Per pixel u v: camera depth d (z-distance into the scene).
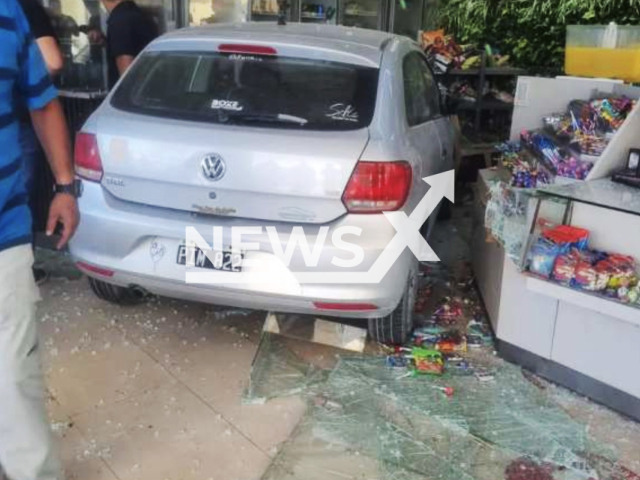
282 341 3.22
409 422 2.62
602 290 2.55
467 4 6.11
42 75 1.94
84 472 2.28
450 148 4.14
